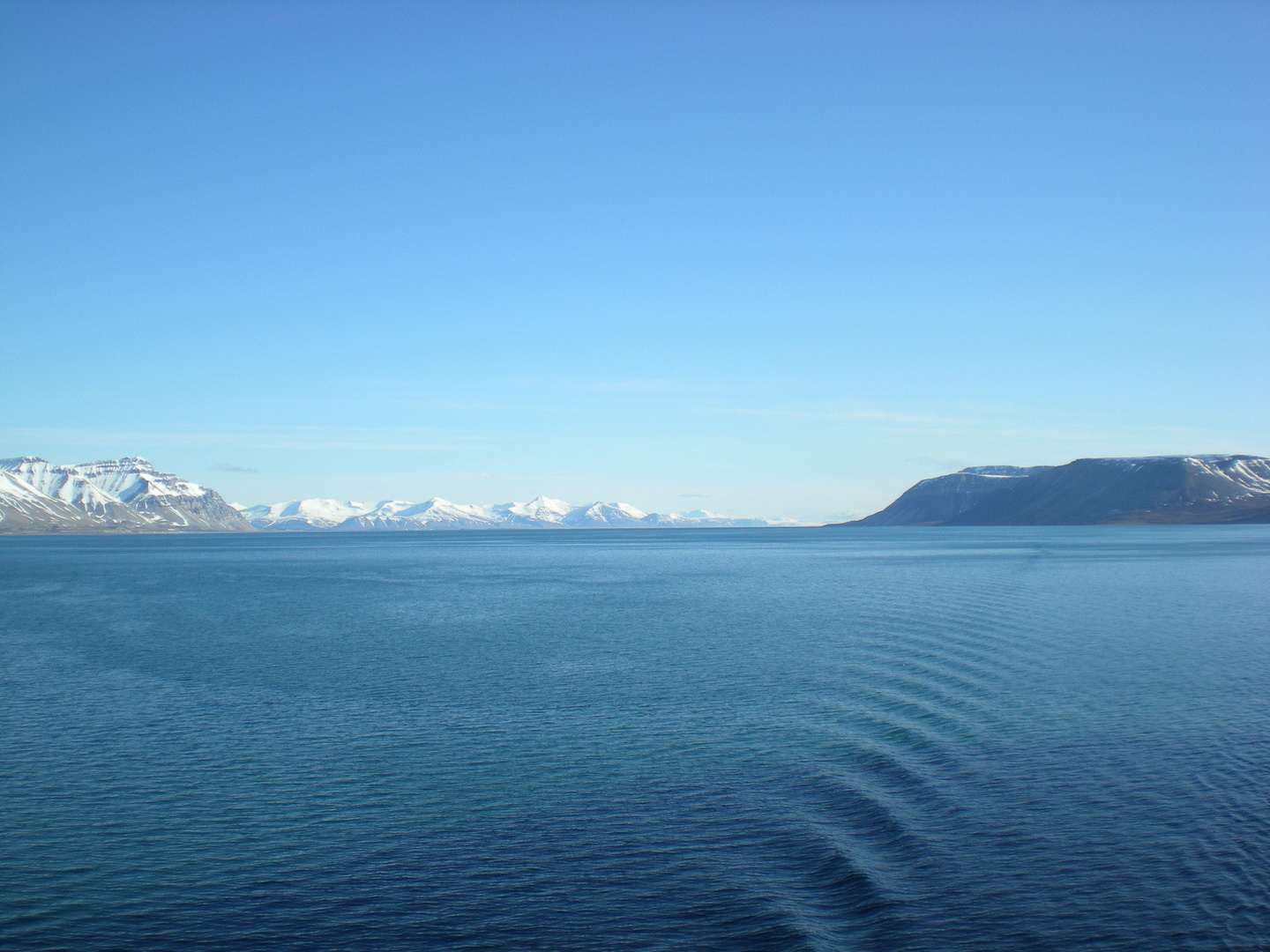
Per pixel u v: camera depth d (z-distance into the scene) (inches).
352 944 723.4
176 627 2628.0
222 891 814.5
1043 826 919.0
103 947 724.0
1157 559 5757.9
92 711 1487.5
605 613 2928.2
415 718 1423.5
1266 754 1155.3
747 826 939.3
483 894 800.3
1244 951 683.4
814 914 750.5
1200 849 856.3
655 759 1178.6
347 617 2859.3
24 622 2773.1
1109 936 706.8
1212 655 1920.5
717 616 2773.1
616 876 829.2
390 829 950.4
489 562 6968.5
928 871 821.2
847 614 2773.1
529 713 1445.6
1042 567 5036.9
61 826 970.1
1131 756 1151.6
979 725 1328.7
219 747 1264.8
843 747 1219.9
